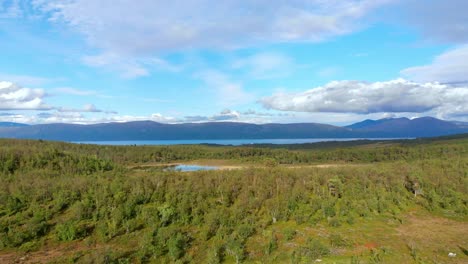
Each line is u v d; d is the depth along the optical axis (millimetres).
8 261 25859
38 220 32531
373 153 119438
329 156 125000
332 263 26219
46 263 25562
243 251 28766
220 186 46125
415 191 51375
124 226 33438
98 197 39375
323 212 40062
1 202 37875
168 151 134125
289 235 32406
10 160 56000
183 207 38156
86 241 29828
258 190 46000
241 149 140125
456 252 29297
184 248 29406
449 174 57625
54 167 59250
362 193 47438
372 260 26953
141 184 45094
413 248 29609
